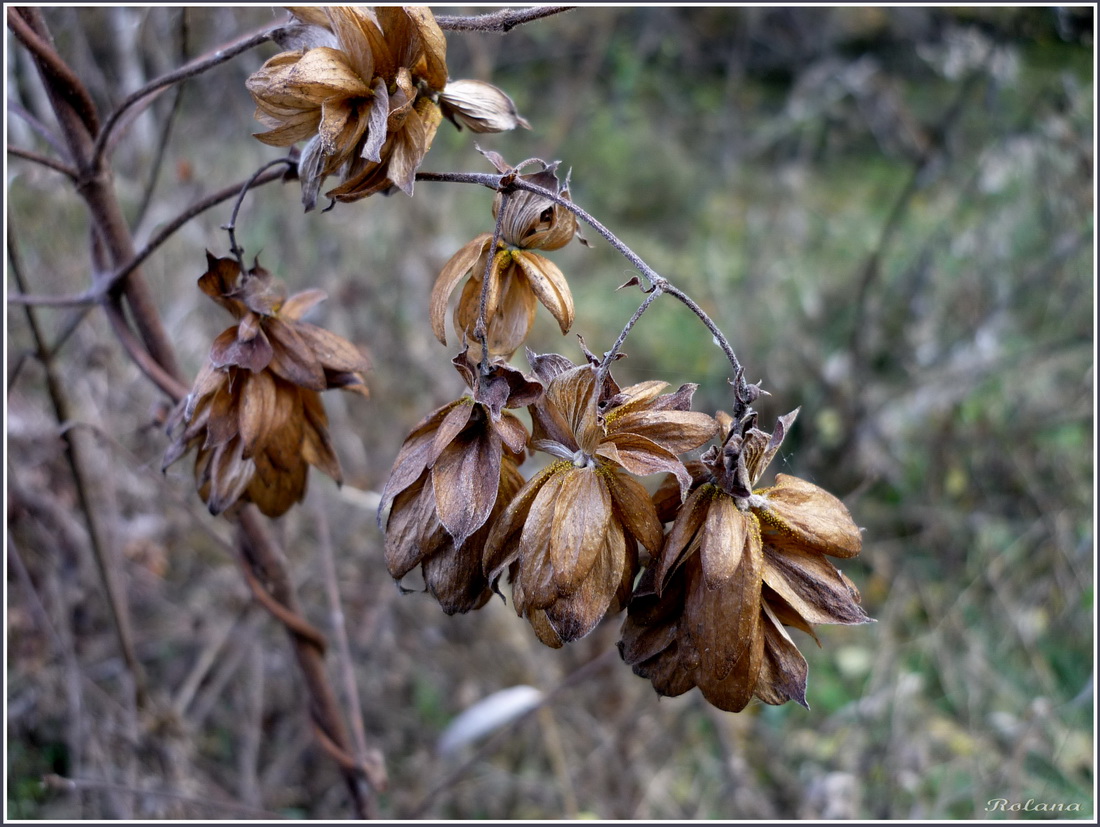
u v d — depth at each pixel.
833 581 1.05
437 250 3.85
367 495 2.67
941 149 4.18
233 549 1.83
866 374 4.16
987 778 2.90
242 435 1.32
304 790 2.88
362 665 3.12
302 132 1.21
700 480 1.06
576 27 6.50
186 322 3.26
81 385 2.77
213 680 3.04
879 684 3.29
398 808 2.85
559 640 1.04
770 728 3.28
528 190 1.12
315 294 1.43
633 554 1.05
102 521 2.78
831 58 5.87
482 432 1.09
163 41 3.23
